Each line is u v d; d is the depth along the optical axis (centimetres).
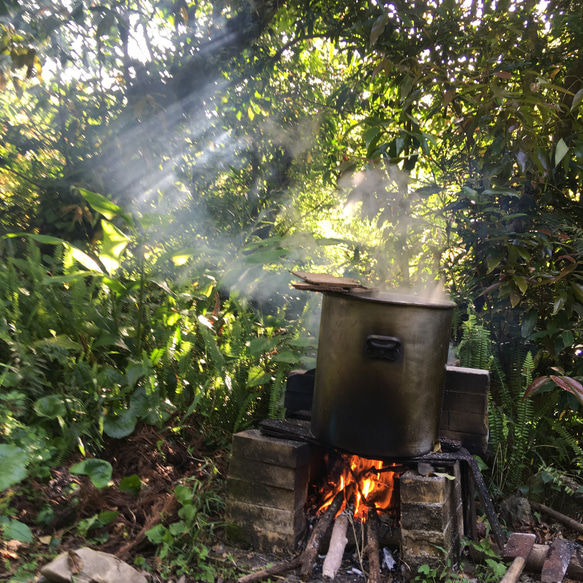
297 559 191
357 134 465
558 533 227
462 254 316
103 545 183
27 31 323
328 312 200
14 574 157
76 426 219
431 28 323
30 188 381
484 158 307
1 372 227
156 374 273
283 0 394
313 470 230
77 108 383
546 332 259
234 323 311
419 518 185
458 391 223
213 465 240
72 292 263
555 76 293
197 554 192
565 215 293
